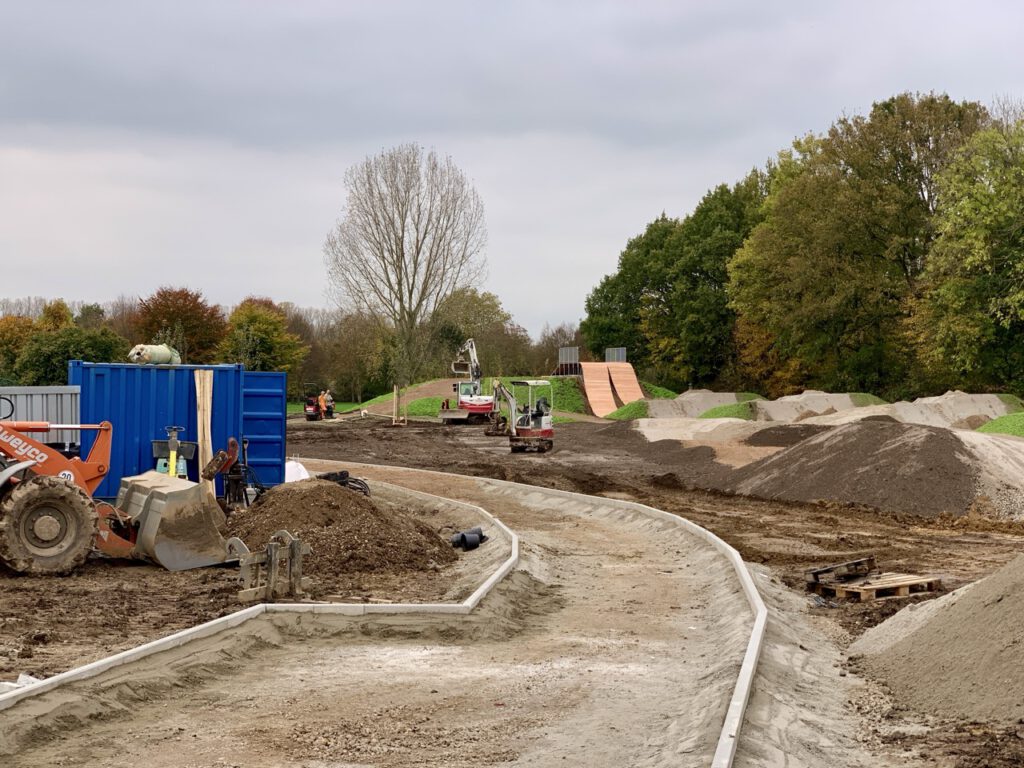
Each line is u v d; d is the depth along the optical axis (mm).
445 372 84000
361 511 17594
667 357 84562
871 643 11398
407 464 38281
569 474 34594
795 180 61062
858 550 19141
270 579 13406
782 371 72062
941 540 20266
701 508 26156
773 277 62125
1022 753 7266
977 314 45812
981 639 9258
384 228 70438
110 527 16219
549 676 10258
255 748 7703
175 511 15742
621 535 21156
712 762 6988
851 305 57062
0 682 9016
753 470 30391
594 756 7594
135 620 12195
